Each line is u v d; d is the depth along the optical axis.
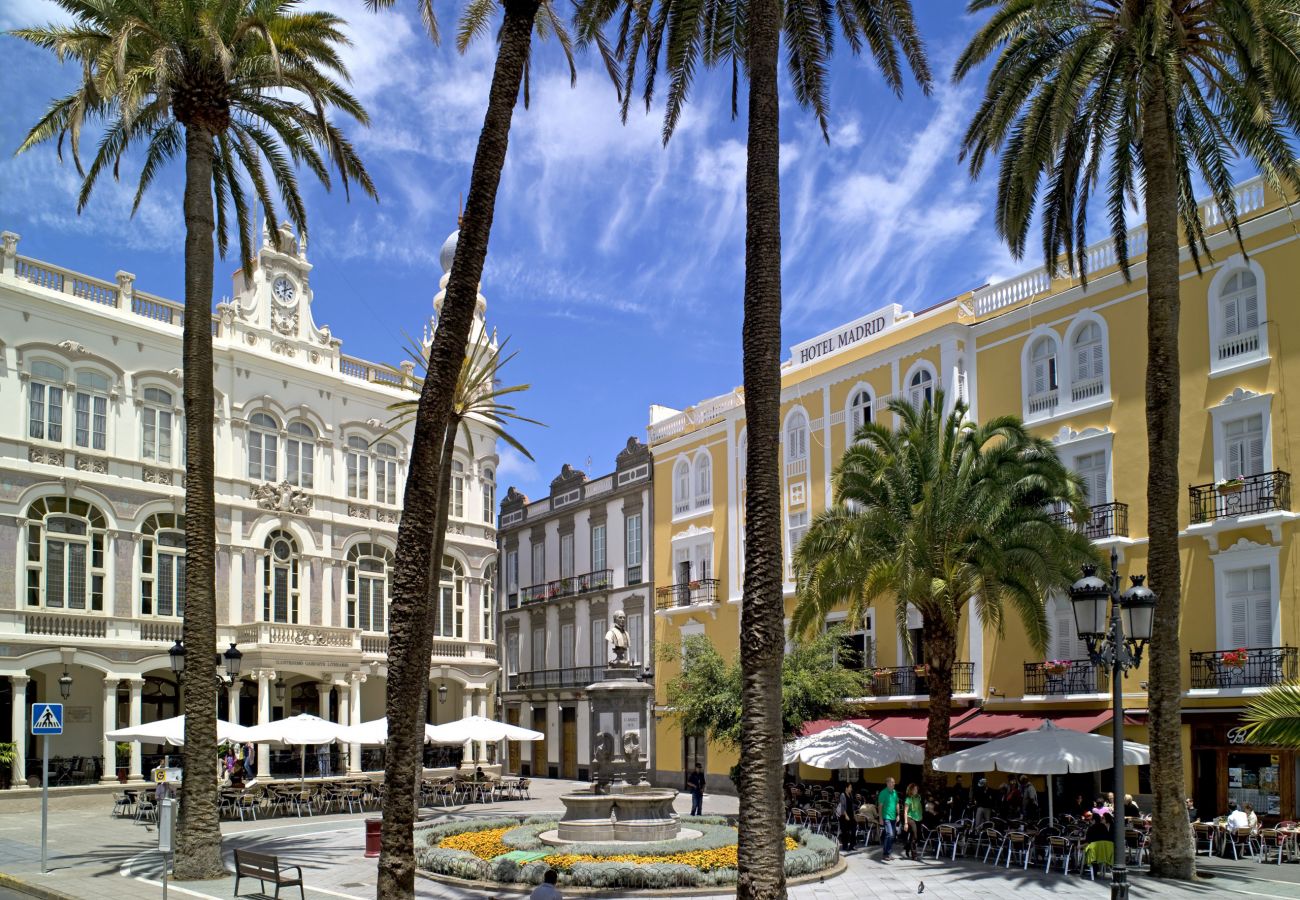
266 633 40.69
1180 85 21.62
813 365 42.31
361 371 48.38
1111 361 31.03
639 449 51.19
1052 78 23.75
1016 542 24.94
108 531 37.91
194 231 21.45
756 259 14.37
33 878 19.95
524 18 15.68
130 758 37.69
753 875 12.70
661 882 17.97
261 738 32.50
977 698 33.06
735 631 43.53
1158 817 19.83
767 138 14.65
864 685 31.08
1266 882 19.05
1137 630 14.17
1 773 34.47
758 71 14.82
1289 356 26.69
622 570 51.47
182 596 40.16
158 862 22.00
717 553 45.16
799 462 42.03
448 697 52.16
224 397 42.34
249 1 22.83
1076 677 29.89
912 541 24.56
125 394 39.06
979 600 26.55
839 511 27.09
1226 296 28.42
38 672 37.44
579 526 55.50
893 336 38.91
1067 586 24.86
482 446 52.62
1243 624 26.91
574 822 21.97
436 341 14.76
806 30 20.09
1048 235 24.91
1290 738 14.45
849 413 39.91
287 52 23.44
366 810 34.91
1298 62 20.14
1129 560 29.58
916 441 26.20
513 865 18.59
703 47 20.81
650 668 48.19
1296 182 22.33
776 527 13.68
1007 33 23.44
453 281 14.88
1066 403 32.22
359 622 46.34
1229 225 24.44
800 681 28.69
